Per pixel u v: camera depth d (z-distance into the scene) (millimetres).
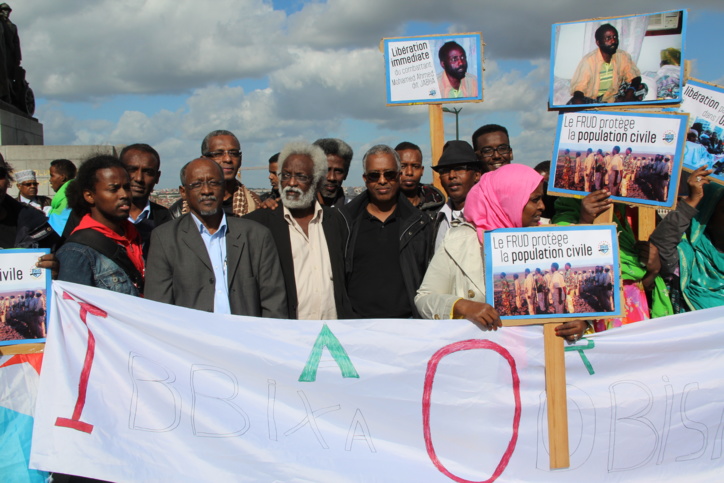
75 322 3703
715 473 3811
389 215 4715
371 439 3781
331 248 4516
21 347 3734
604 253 3602
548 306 3607
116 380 3689
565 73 4043
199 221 4094
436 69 5672
